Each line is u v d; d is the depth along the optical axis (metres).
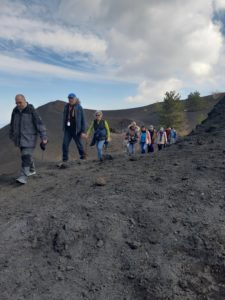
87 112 56.72
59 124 46.09
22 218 3.22
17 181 4.52
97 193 3.62
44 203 3.58
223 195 3.31
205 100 61.78
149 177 3.98
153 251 2.64
